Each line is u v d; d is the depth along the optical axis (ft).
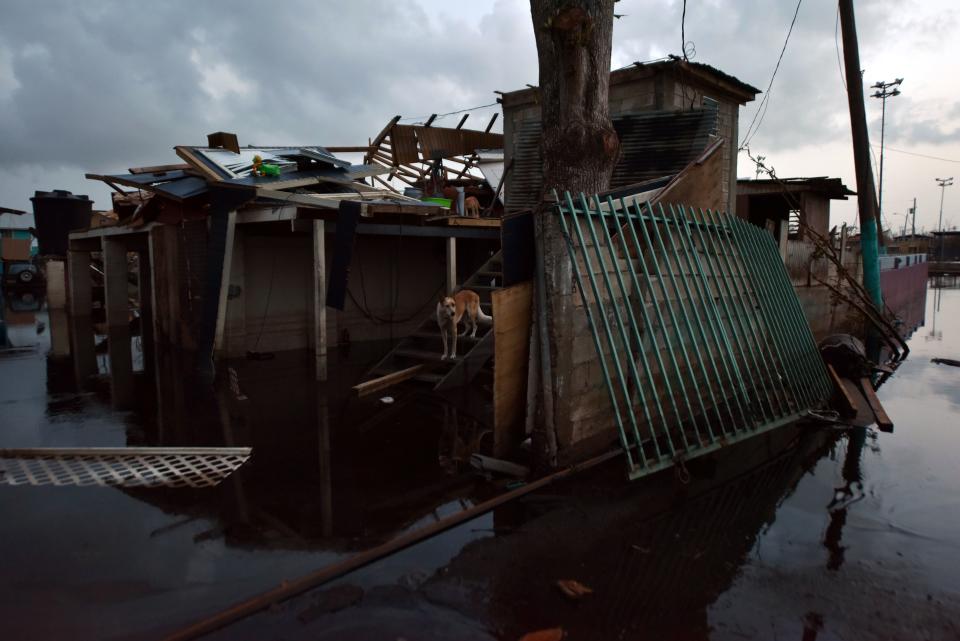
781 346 20.52
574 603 9.29
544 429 14.44
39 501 12.98
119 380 26.48
